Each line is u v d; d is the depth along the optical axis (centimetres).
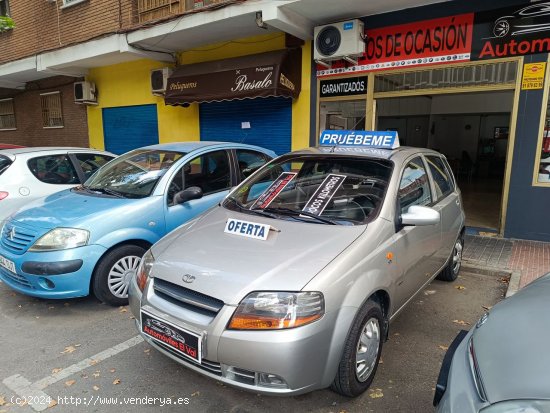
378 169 327
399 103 1173
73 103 1218
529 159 577
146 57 920
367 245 263
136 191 430
